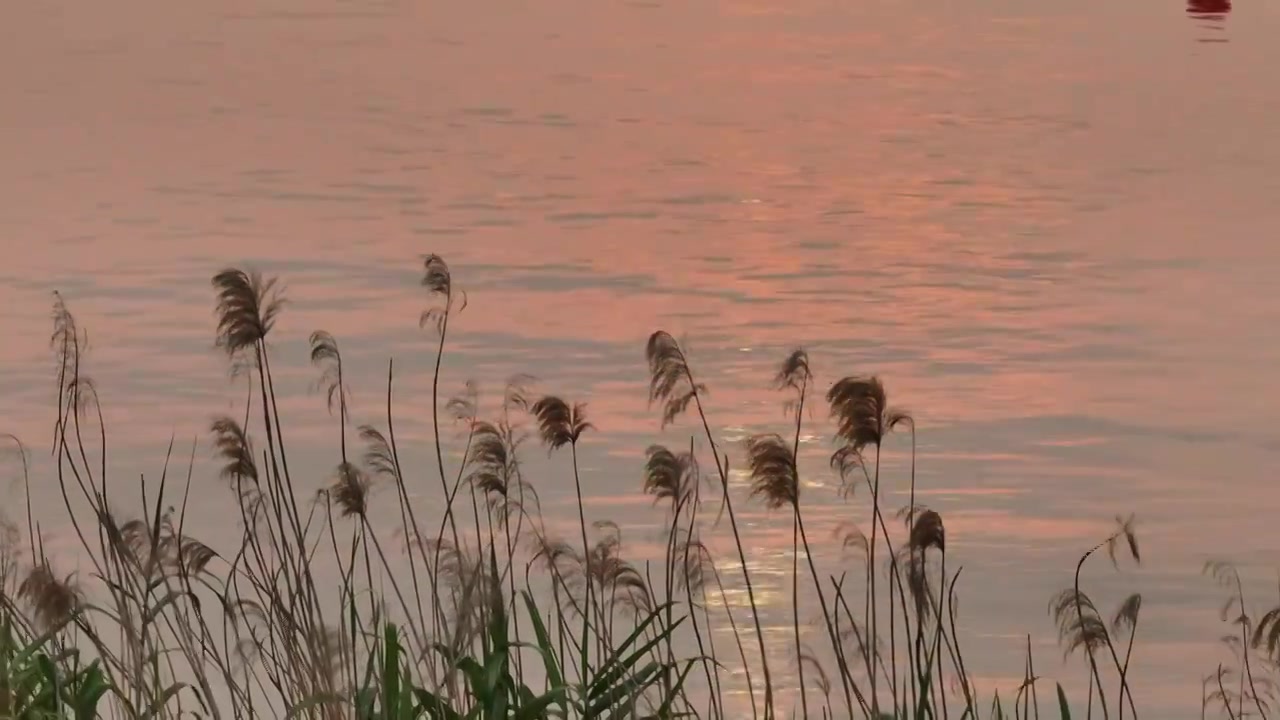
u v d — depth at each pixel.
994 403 60.47
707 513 46.09
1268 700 33.41
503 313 73.19
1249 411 59.53
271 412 55.91
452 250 87.12
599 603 31.14
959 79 158.50
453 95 147.25
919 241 92.25
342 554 38.78
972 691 34.06
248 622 29.73
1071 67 165.88
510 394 40.94
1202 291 79.75
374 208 98.44
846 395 24.59
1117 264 85.88
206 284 77.44
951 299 78.38
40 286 77.00
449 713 23.62
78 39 180.12
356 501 27.08
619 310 74.75
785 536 44.22
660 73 162.50
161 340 66.69
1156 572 43.16
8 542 30.36
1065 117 137.38
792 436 54.69
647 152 121.25
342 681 25.45
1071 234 93.69
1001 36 189.38
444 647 24.48
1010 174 113.31
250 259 83.44
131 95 144.62
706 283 81.06
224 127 129.25
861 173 113.94
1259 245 90.06
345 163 114.25
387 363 63.22
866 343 69.88
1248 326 72.88
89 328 68.69
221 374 61.09
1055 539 45.62
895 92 151.25
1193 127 131.88
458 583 25.91
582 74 160.62
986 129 131.88
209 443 51.88
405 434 53.06
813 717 31.66
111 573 30.77
